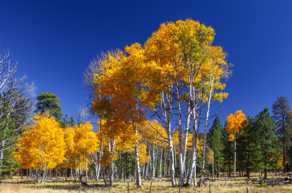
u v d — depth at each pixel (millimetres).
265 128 49250
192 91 24438
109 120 27406
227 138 63000
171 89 24484
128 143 31000
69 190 26344
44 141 43844
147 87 25531
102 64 29109
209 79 24469
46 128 43969
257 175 56250
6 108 17922
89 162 46500
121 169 56625
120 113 25875
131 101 25344
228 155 59938
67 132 47812
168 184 28656
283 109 55906
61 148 45188
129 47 25547
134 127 26484
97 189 26906
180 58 22828
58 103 57250
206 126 24859
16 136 19844
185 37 21859
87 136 43094
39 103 56531
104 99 27453
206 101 25125
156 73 22781
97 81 27688
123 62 25172
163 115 25547
